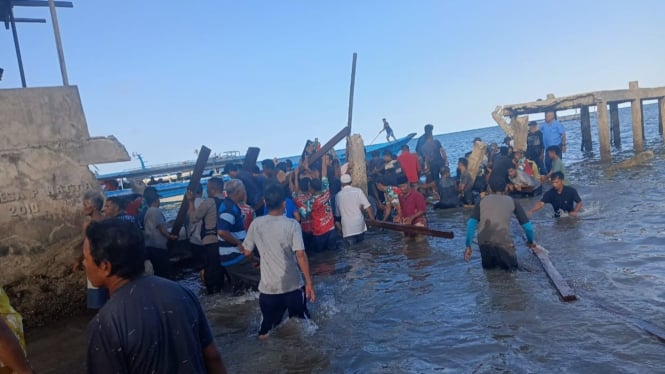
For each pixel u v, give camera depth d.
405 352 4.87
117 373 2.18
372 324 5.77
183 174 28.95
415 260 8.69
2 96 6.92
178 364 2.29
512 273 7.06
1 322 2.47
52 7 7.63
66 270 7.24
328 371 4.68
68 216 7.28
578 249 7.81
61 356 5.79
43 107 7.18
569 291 5.79
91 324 2.24
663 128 28.14
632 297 5.55
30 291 7.02
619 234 8.40
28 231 7.03
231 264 7.51
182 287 2.48
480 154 16.34
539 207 10.77
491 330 5.12
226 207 7.44
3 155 6.91
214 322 6.52
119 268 2.33
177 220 8.79
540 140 18.08
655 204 10.48
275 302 5.64
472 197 14.77
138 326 2.21
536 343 4.67
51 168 7.20
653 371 3.92
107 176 25.73
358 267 8.70
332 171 12.95
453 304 6.08
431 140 17.47
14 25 10.34
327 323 5.96
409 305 6.27
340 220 11.73
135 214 9.31
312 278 8.29
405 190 10.79
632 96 22.80
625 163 18.08
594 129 65.06
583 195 12.85
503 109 23.33
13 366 2.48
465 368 4.38
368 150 26.39
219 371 2.60
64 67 7.61
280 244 5.63
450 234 9.36
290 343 5.43
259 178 10.98
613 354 4.27
